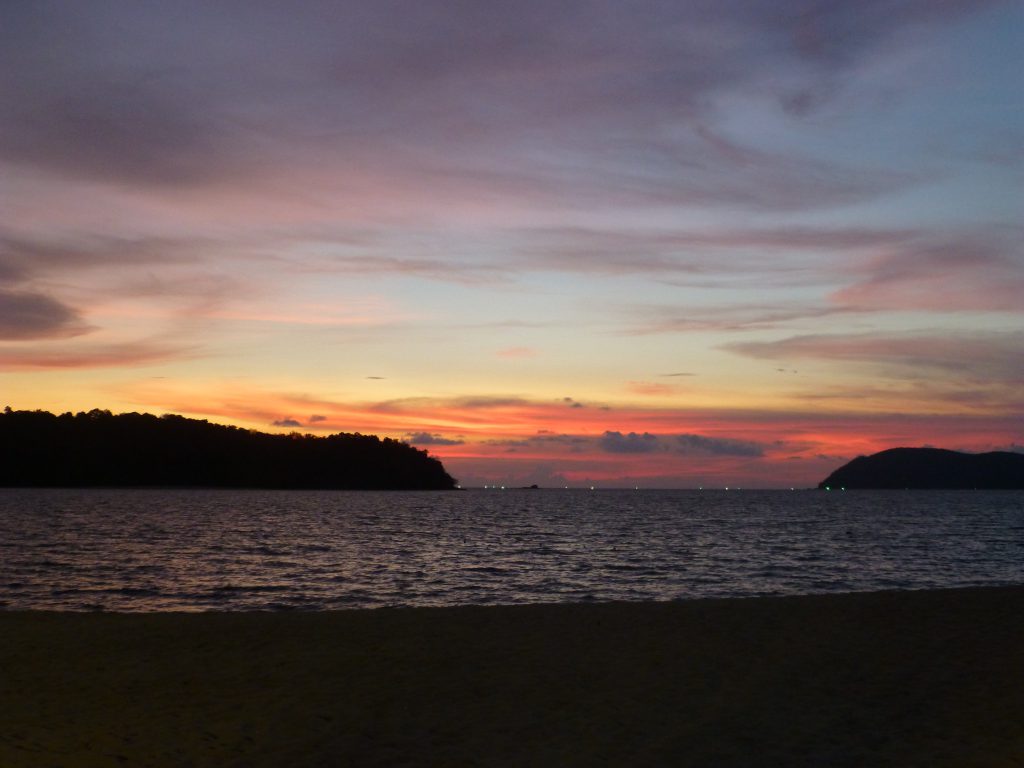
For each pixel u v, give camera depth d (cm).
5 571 3105
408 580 3016
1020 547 5125
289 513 9762
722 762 752
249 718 875
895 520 9006
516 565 3631
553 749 787
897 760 745
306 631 1321
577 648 1203
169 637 1270
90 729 829
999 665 1080
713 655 1156
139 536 5409
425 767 740
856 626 1340
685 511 12031
